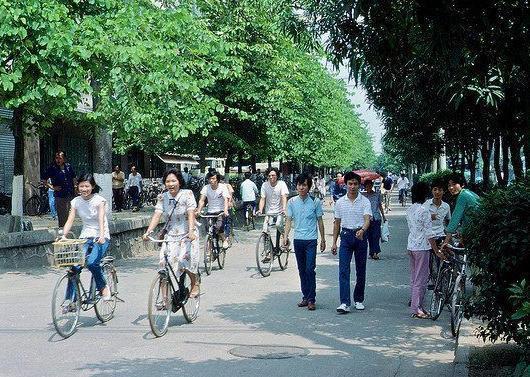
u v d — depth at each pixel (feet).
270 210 50.44
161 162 172.45
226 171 103.04
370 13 19.60
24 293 40.65
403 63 24.03
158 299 29.32
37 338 28.86
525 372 16.31
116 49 46.96
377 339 28.91
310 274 35.73
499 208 22.47
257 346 27.45
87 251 30.68
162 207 31.63
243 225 94.84
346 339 28.84
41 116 58.34
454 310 28.91
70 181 58.75
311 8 24.06
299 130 103.35
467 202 31.45
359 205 35.14
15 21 44.29
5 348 27.07
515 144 50.39
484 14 17.89
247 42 87.66
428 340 28.78
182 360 25.17
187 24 57.00
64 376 22.90
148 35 51.19
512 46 18.54
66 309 29.01
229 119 93.81
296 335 29.58
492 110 44.78
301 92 105.70
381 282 45.19
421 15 18.07
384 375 23.11
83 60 47.60
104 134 69.77
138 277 47.73
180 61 53.11
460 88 29.66
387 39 21.16
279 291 41.75
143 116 50.44
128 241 61.62
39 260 52.29
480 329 23.91
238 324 31.86
